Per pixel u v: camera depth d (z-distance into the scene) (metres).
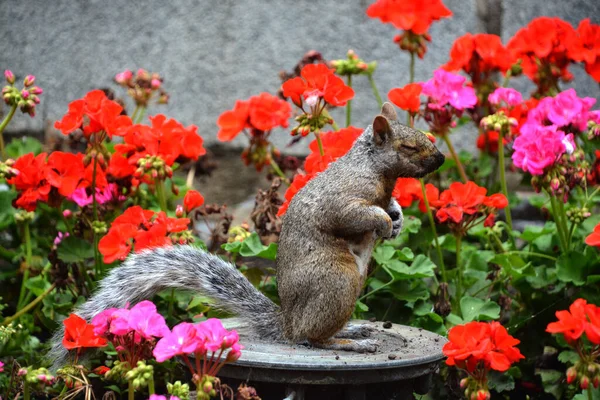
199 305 5.28
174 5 8.64
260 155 6.09
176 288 4.55
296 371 3.78
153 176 5.09
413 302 5.19
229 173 8.53
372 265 5.22
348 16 8.41
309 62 6.30
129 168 5.37
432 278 5.72
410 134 4.39
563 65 6.15
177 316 5.34
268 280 5.66
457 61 6.06
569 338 3.79
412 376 3.95
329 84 4.89
